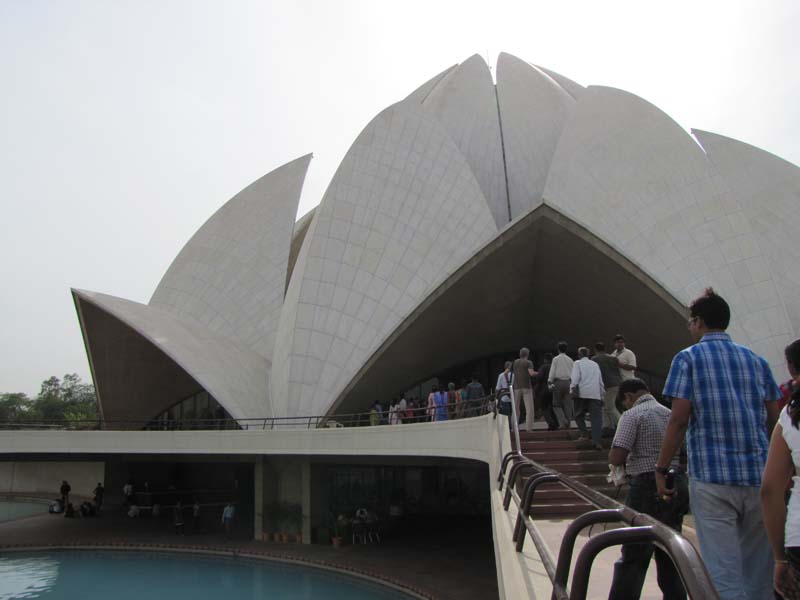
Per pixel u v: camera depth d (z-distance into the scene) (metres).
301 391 23.52
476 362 30.00
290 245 31.00
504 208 29.39
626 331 24.34
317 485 22.27
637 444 4.44
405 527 23.53
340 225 25.14
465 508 25.95
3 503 37.53
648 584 4.98
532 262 23.25
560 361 11.98
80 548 21.89
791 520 2.60
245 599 15.12
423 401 28.05
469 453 13.36
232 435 22.72
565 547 2.67
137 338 30.41
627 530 2.10
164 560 20.12
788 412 2.63
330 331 24.05
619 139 23.91
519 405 13.23
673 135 22.69
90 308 28.28
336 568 17.53
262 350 28.81
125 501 30.97
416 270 24.67
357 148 26.25
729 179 25.14
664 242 21.27
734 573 3.12
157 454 26.08
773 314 19.12
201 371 24.86
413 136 26.47
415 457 19.64
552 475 4.59
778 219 23.53
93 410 72.94
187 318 30.70
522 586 4.32
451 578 15.75
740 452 3.25
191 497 32.69
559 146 25.11
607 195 23.11
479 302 24.20
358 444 18.97
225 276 31.09
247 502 28.12
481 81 34.78
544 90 32.44
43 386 108.81
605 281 22.23
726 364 3.38
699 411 3.38
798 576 2.54
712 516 3.24
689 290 20.25
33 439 24.58
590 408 10.12
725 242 20.36
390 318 24.05
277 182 33.03
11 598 15.64
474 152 30.78
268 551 19.97
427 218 25.31
